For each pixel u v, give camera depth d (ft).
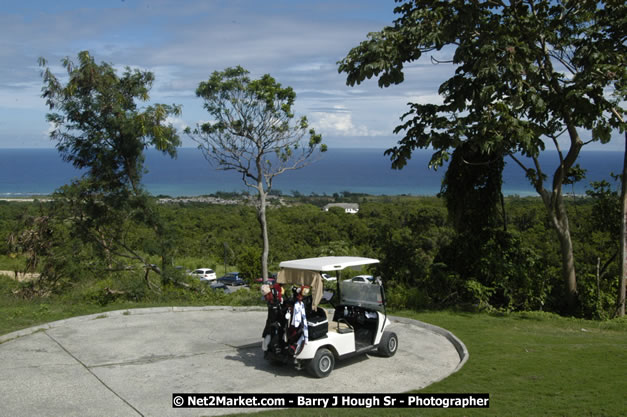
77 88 53.21
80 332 30.60
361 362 25.91
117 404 18.98
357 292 27.04
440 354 27.73
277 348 23.06
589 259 58.13
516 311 43.70
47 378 21.76
